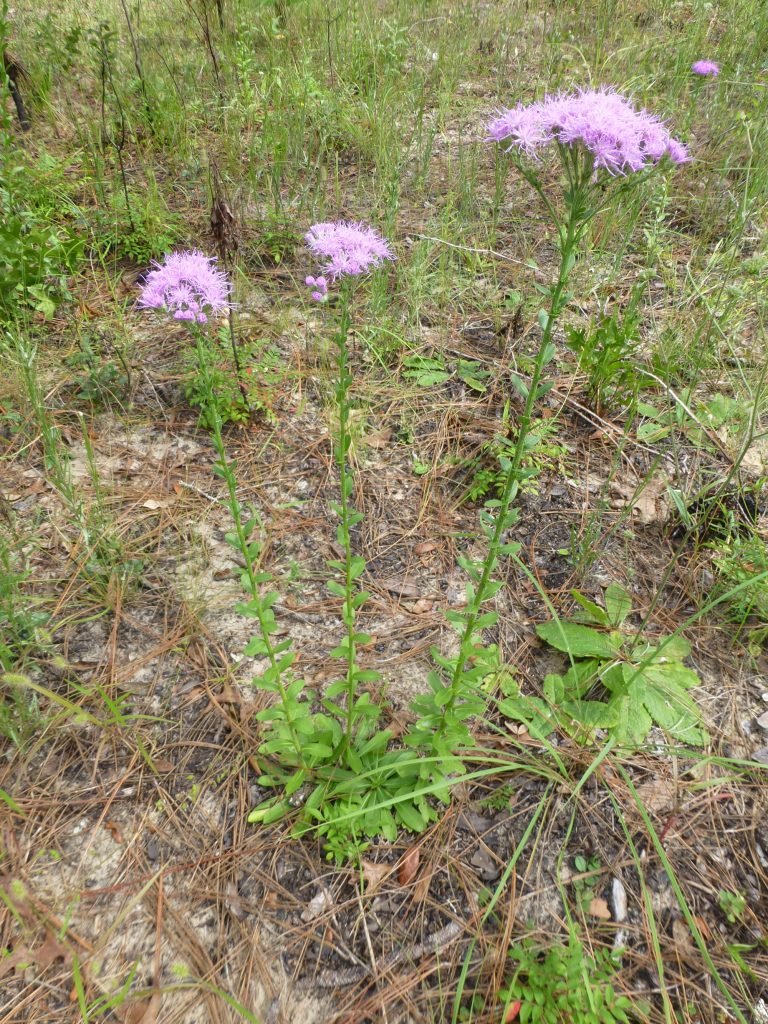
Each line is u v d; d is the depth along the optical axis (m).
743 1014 1.65
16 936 1.71
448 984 1.68
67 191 4.09
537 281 3.71
